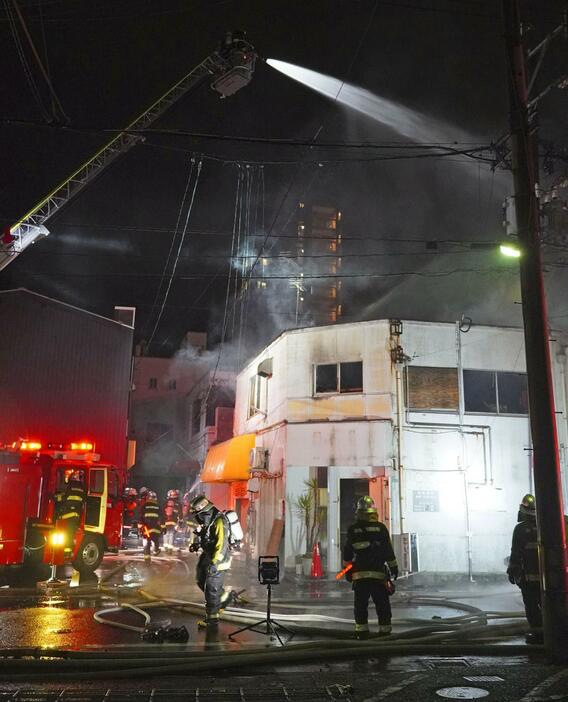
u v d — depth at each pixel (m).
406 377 16.38
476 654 7.36
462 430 16.27
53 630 8.43
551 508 7.27
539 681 6.16
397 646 7.35
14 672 6.44
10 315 20.02
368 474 16.05
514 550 8.41
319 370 17.28
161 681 6.25
